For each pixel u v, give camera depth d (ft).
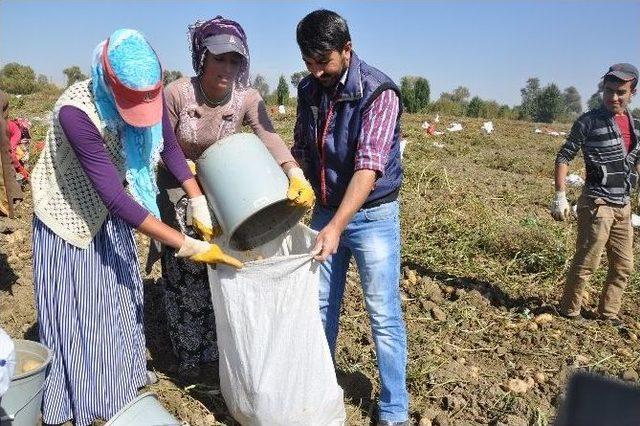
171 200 10.77
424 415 10.82
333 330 10.98
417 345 13.34
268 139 10.33
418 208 23.34
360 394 11.34
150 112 8.21
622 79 13.50
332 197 9.89
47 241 9.07
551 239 20.17
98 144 8.39
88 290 9.23
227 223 8.96
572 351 13.80
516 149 54.19
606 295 15.48
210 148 9.14
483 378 12.34
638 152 14.49
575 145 14.34
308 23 8.53
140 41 8.07
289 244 9.97
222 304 9.13
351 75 8.91
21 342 9.38
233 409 9.77
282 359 8.94
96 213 9.11
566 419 3.31
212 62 9.37
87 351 9.40
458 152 45.29
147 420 8.45
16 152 23.57
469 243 20.03
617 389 3.26
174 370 11.69
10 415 8.43
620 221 14.75
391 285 9.82
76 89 8.43
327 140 9.46
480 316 15.34
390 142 9.00
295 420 9.14
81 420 9.57
